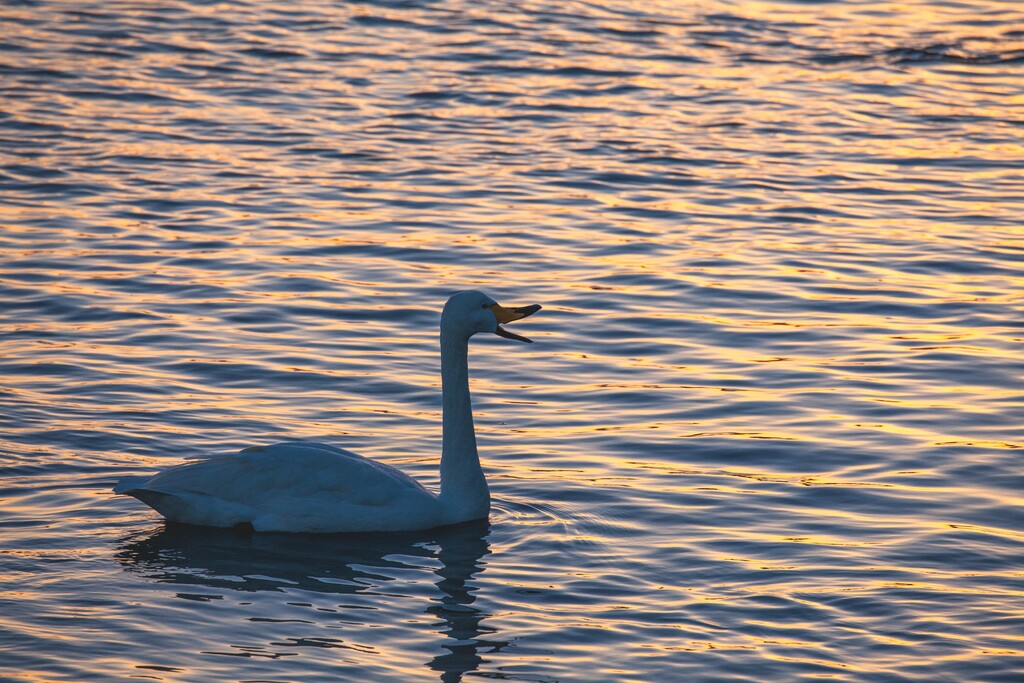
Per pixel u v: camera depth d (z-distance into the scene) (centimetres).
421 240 2008
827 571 1074
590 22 3425
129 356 1562
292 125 2569
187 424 1373
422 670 912
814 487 1248
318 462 1177
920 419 1412
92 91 2719
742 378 1537
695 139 2564
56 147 2377
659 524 1170
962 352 1608
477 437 1379
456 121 2634
